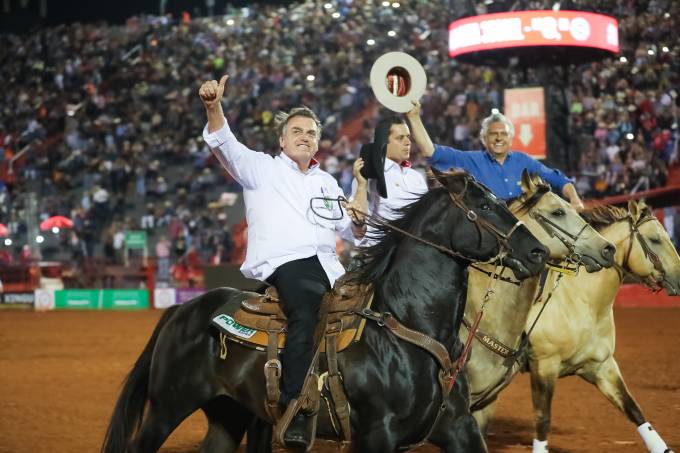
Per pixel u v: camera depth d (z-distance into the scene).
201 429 12.82
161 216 42.66
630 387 15.86
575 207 10.78
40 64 54.81
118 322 30.30
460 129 38.34
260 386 7.64
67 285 40.19
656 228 10.63
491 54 27.53
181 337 8.10
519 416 13.59
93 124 48.88
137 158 45.75
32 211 41.72
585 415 13.60
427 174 7.60
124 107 49.75
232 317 7.86
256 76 47.38
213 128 7.54
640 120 37.38
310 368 7.34
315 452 11.27
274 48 49.72
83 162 47.19
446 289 7.37
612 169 34.78
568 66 29.97
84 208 43.75
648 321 26.64
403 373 7.16
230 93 46.66
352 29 48.69
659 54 40.16
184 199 42.62
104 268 39.81
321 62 46.75
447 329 7.36
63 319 32.00
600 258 9.23
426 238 7.43
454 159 10.34
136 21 57.44
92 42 55.34
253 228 7.80
